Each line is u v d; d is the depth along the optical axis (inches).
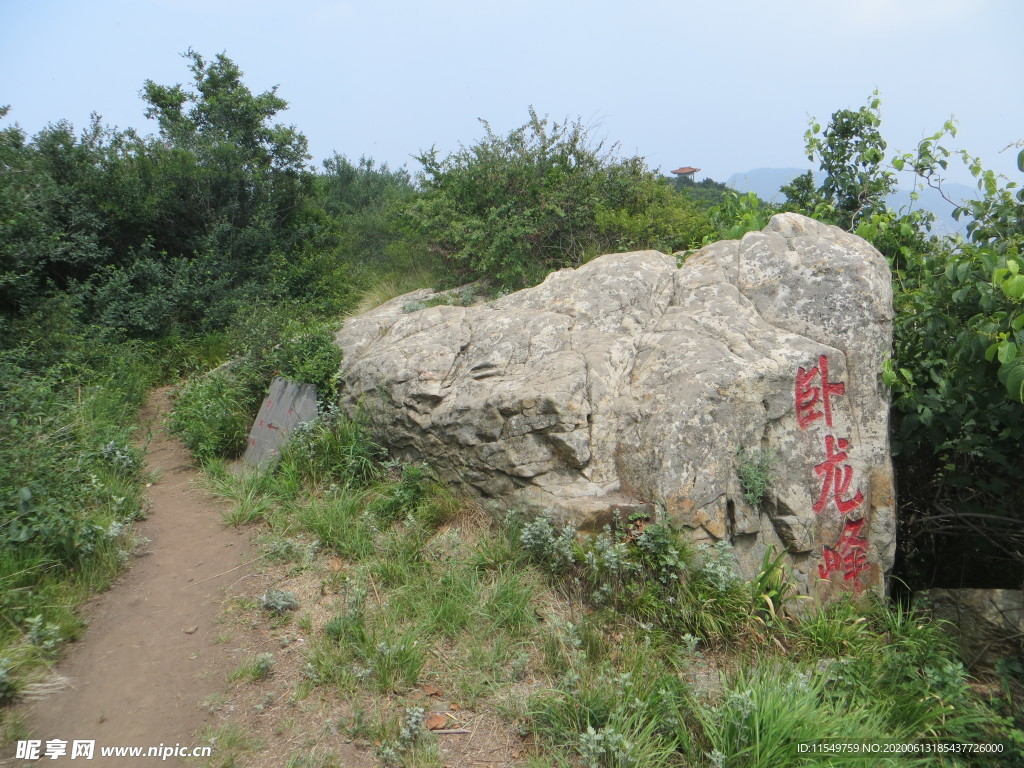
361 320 280.8
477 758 127.9
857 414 180.7
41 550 170.6
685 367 178.2
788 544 172.9
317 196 519.2
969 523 192.7
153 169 418.6
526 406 185.2
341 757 125.9
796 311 189.0
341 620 155.3
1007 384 153.6
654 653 150.7
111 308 372.5
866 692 142.2
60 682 140.0
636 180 368.5
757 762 120.6
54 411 241.6
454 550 183.8
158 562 185.8
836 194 271.3
